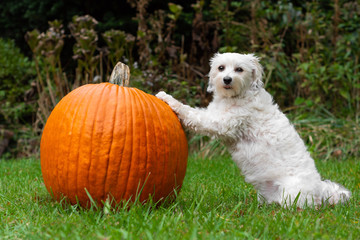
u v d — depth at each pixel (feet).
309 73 23.86
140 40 23.18
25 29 30.58
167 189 10.36
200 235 7.59
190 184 14.11
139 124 9.80
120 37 21.97
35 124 25.35
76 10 28.66
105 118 9.63
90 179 9.50
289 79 25.03
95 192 9.61
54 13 28.50
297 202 10.66
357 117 23.38
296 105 24.48
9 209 9.95
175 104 11.46
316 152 21.25
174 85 21.58
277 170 11.27
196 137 22.41
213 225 8.25
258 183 11.68
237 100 11.92
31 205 10.24
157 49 23.53
